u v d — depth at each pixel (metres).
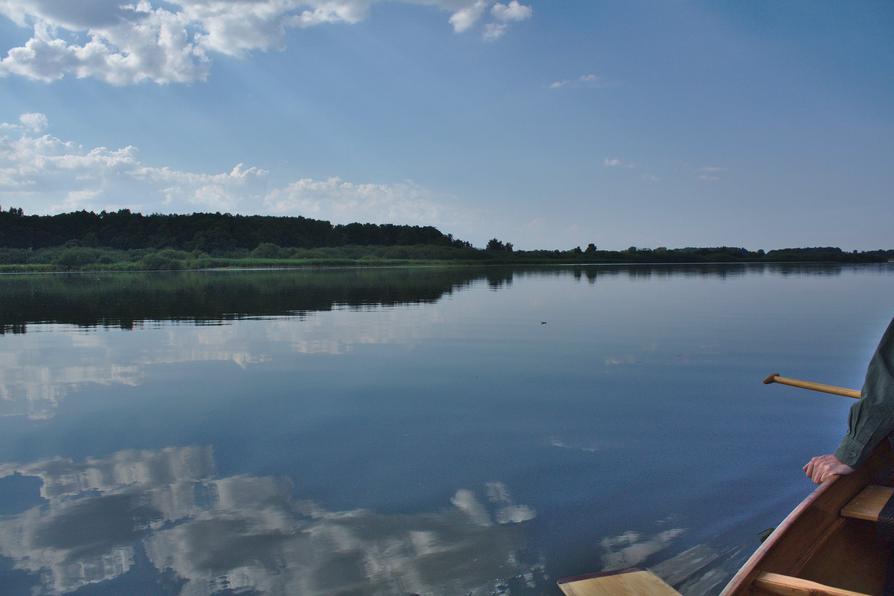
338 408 4.82
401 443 4.00
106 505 3.07
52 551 2.62
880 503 2.40
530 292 16.66
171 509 3.03
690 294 15.55
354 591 2.34
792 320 9.99
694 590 2.36
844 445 2.36
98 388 5.50
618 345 7.61
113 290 18.66
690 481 3.38
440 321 10.09
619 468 3.56
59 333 9.00
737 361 6.58
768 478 3.41
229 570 2.48
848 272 30.55
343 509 3.03
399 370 6.22
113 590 2.34
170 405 4.93
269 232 62.00
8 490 3.26
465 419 4.51
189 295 16.34
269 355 7.09
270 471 3.52
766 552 2.01
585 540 2.73
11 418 4.58
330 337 8.40
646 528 2.84
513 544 2.69
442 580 2.41
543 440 4.05
